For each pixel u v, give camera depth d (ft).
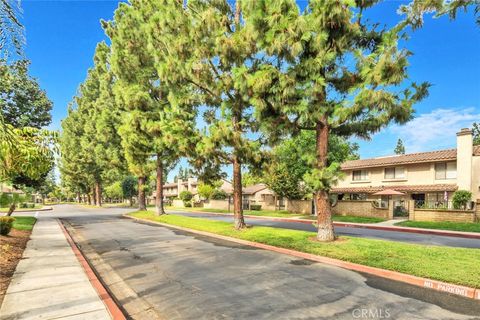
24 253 32.73
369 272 25.41
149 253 34.58
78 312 16.52
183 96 47.75
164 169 87.66
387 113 32.40
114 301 19.70
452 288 20.38
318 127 36.70
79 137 152.46
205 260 30.50
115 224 70.28
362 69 31.60
